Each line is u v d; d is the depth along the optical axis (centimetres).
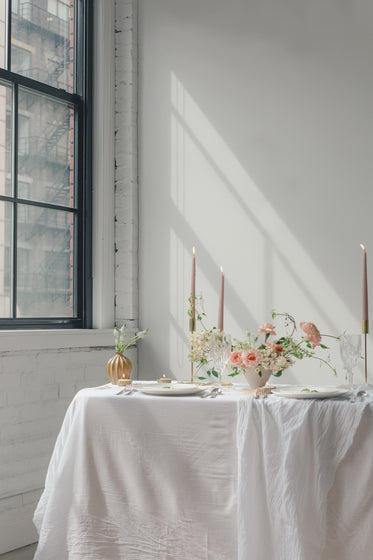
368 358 303
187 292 361
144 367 375
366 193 308
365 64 311
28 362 309
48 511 233
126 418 229
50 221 347
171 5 373
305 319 322
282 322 328
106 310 371
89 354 347
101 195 372
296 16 332
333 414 201
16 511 299
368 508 196
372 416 198
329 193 318
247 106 345
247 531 202
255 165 340
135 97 381
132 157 378
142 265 378
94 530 229
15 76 327
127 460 228
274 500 202
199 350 250
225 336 238
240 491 206
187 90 366
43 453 315
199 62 362
